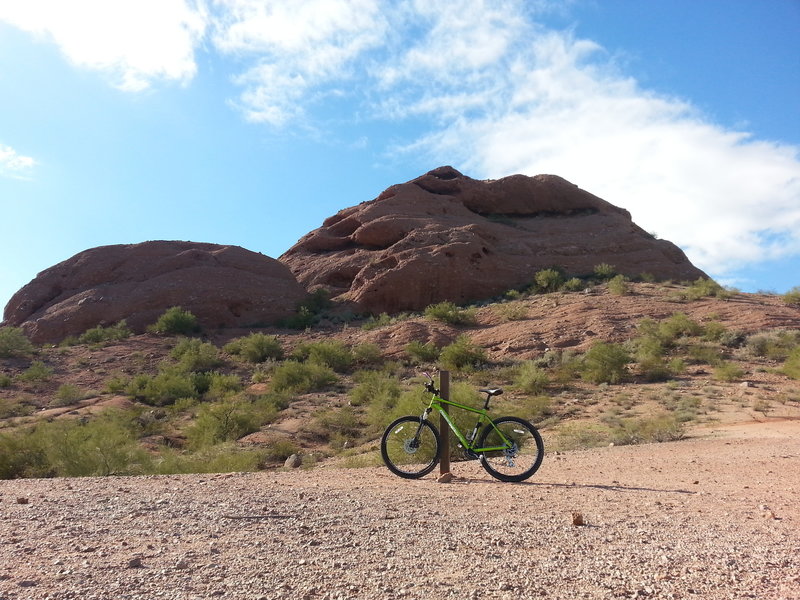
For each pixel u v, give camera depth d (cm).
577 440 1619
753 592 327
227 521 492
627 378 2920
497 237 6084
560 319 4053
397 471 809
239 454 1619
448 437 808
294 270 6194
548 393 2736
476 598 318
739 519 535
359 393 2828
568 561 385
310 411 2652
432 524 491
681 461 1030
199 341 4244
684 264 6375
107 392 3322
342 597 318
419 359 3769
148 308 4991
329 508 556
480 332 4128
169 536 441
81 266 5475
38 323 4922
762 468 927
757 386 2536
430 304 5206
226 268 5475
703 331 3562
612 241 6250
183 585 331
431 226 5941
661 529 484
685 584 340
